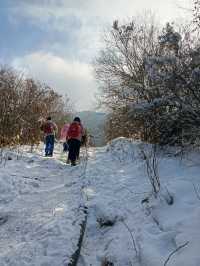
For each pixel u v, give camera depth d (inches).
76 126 598.2
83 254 277.0
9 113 717.3
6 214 356.2
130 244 269.4
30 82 845.8
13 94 764.6
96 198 360.5
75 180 457.7
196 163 391.9
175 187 315.6
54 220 322.0
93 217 328.8
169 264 230.8
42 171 538.3
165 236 259.6
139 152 507.8
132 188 371.2
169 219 280.7
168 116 438.0
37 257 268.5
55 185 458.6
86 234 309.1
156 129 502.3
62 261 261.0
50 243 282.4
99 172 468.1
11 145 704.4
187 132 435.8
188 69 413.1
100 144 871.7
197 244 237.6
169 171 388.5
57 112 1112.8
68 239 286.2
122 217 314.0
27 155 629.9
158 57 423.8
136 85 612.4
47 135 680.4
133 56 758.5
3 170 502.6
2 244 301.3
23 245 286.8
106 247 281.3
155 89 470.0
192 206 285.9
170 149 468.1
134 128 627.8
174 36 454.0
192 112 413.7
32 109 803.4
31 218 339.0
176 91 421.1
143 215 305.6
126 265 252.7
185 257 230.4
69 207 351.3
